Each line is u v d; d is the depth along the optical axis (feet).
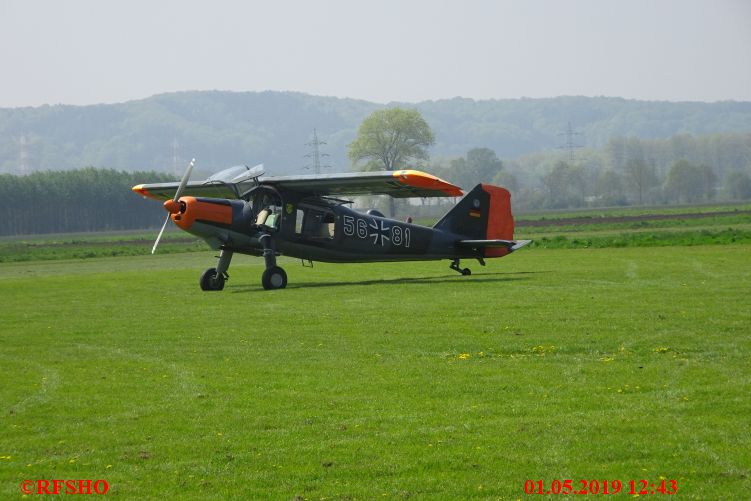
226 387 79.05
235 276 208.13
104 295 165.17
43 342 106.73
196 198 165.27
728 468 54.54
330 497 52.21
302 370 85.71
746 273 167.43
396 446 60.70
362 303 136.67
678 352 88.33
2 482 55.26
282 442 62.23
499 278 175.11
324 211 176.14
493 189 194.59
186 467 57.57
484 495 51.83
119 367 89.40
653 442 59.72
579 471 54.95
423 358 89.86
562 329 103.65
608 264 204.74
